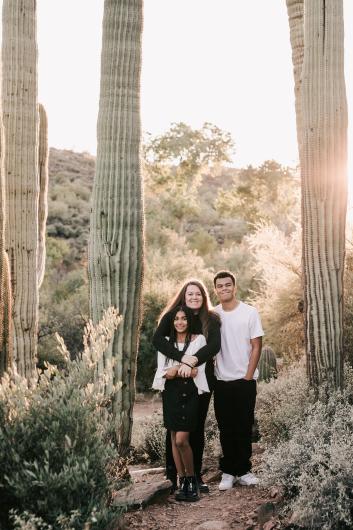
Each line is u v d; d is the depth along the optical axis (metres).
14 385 3.99
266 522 4.26
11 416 3.92
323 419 4.96
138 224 5.53
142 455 8.44
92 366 4.29
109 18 5.64
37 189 6.93
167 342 5.04
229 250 30.61
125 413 5.37
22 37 6.71
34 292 6.89
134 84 5.64
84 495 3.69
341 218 5.40
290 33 6.77
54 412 3.90
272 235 11.08
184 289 5.28
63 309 20.00
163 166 28.98
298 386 6.02
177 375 4.99
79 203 40.47
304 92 5.49
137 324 5.50
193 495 4.96
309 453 4.45
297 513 4.10
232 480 5.32
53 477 3.53
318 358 5.47
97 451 3.87
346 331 7.86
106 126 5.55
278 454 4.67
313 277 5.46
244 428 5.27
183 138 28.12
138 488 4.97
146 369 18.06
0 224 4.10
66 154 54.84
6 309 4.27
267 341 10.80
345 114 5.39
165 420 5.03
